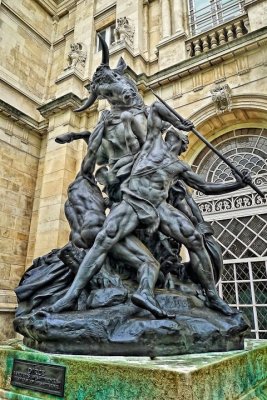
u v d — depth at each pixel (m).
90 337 2.24
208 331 2.39
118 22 10.89
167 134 3.61
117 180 3.50
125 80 3.86
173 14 10.85
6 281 10.44
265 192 7.63
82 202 3.39
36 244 9.61
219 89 8.09
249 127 8.28
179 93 8.89
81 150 10.47
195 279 3.25
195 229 2.98
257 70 7.82
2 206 10.82
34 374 2.19
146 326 2.20
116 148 3.71
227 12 10.26
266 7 8.20
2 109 11.24
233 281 7.55
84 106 4.01
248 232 7.70
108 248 2.77
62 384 2.02
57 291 3.07
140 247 2.85
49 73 14.46
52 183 10.08
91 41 12.88
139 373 1.80
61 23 15.57
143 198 2.94
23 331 2.73
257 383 2.48
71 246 3.12
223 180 8.32
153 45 11.06
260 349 2.74
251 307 7.12
